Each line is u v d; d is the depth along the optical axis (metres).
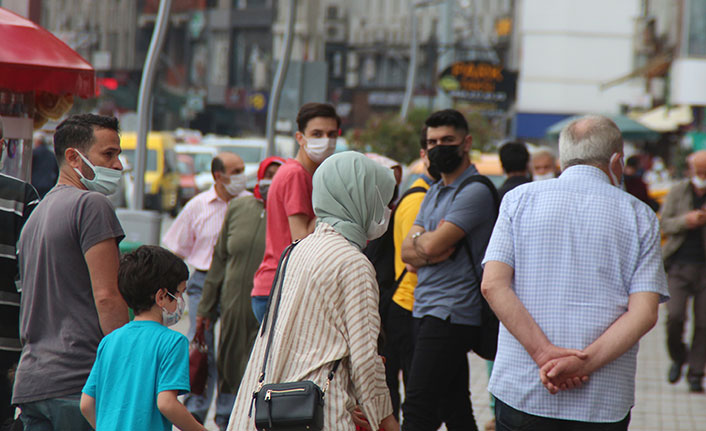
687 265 29.73
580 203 13.06
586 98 173.50
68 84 18.58
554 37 173.00
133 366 13.28
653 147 123.81
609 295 12.73
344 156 12.87
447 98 115.00
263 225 21.36
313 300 12.12
